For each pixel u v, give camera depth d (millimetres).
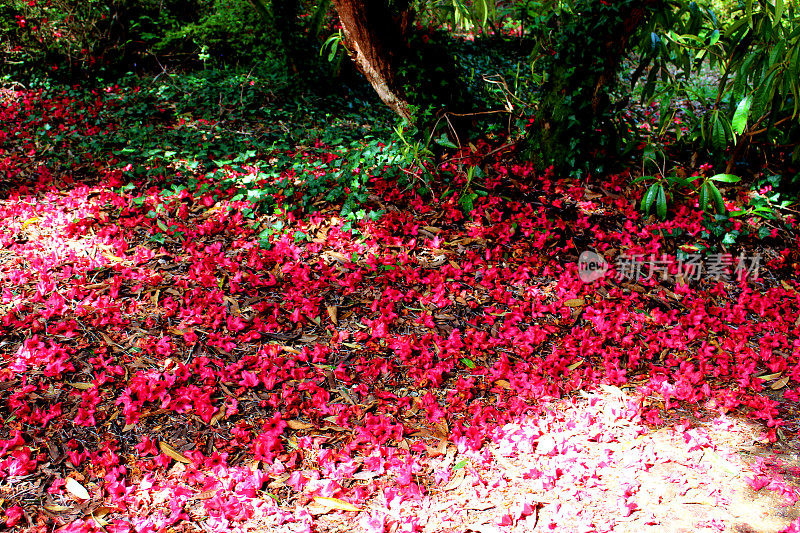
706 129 5414
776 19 4562
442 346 3730
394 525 2553
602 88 5480
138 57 8859
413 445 3033
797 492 2748
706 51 5320
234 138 6703
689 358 3756
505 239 4820
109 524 2512
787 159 5719
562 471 2859
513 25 11273
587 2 5164
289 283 4242
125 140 6512
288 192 5238
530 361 3684
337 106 8031
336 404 3250
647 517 2611
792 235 5000
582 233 4961
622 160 5812
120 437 2955
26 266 4227
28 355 3338
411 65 6094
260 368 3459
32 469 2738
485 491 2764
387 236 4828
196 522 2555
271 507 2631
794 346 3863
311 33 7734
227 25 8719
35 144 6336
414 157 5512
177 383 3291
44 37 8281
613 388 3461
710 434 3139
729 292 4484
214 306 3902
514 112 6578
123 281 4156
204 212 5129
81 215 4867
